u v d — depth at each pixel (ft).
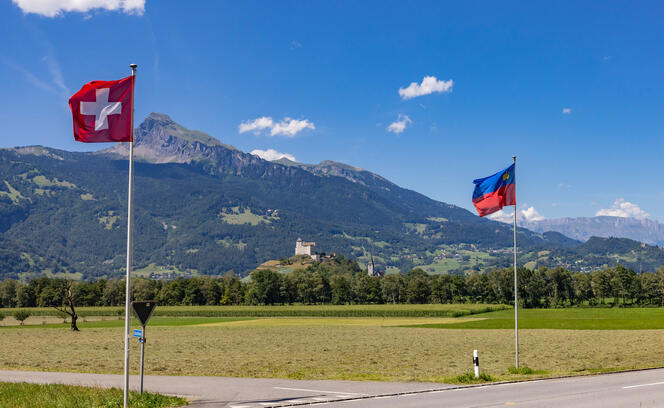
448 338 248.93
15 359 164.86
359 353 179.32
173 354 178.29
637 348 179.63
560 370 117.39
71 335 296.30
